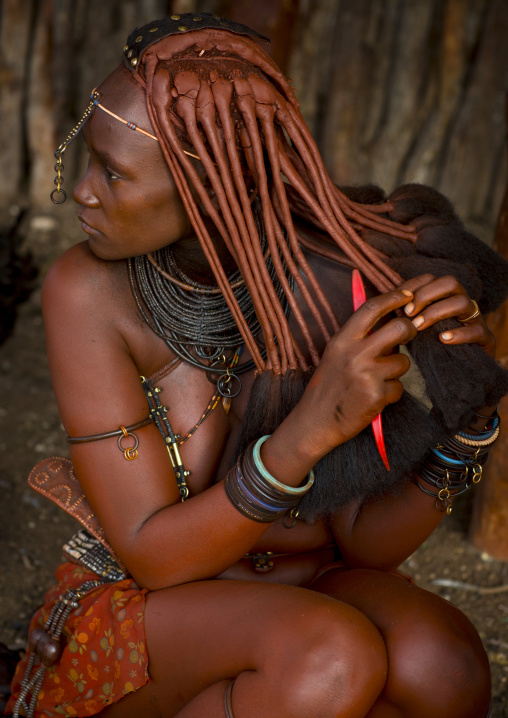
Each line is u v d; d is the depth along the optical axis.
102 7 5.93
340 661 1.53
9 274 3.87
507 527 3.07
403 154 5.91
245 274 1.60
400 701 1.65
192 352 1.83
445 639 1.66
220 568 1.73
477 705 1.65
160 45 1.53
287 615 1.60
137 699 1.76
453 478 1.83
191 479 1.84
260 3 3.91
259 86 1.54
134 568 1.76
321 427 1.54
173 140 1.51
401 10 5.66
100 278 1.74
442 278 1.55
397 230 1.78
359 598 1.78
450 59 5.68
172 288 1.75
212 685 1.62
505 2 5.48
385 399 1.50
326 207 1.62
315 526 1.98
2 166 6.17
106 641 1.76
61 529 3.27
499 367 1.62
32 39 5.95
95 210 1.61
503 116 5.66
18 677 1.96
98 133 1.55
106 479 1.73
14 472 3.58
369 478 1.65
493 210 5.89
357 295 1.58
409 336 1.50
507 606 2.88
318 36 5.90
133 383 1.76
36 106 6.07
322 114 6.06
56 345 1.74
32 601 2.84
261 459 1.61
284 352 1.65
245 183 1.63
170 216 1.60
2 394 4.20
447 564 3.10
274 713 1.53
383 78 5.82
